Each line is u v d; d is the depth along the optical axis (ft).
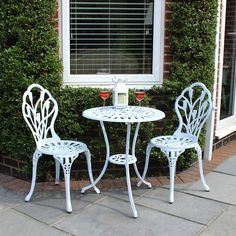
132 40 13.02
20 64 11.61
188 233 9.30
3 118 12.44
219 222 9.86
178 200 11.21
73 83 12.67
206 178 13.05
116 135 12.60
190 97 12.17
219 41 15.01
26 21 11.46
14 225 9.69
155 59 12.89
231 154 15.93
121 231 9.39
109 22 12.84
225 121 17.38
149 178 13.05
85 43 12.80
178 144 11.34
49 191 11.85
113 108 11.57
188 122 12.25
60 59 12.18
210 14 12.55
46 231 9.39
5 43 11.97
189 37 12.44
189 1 12.32
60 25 12.26
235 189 12.08
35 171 11.12
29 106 10.97
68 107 12.16
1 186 12.25
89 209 10.61
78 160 12.72
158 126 13.02
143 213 10.36
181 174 13.42
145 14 12.87
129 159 11.34
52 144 11.37
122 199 11.29
